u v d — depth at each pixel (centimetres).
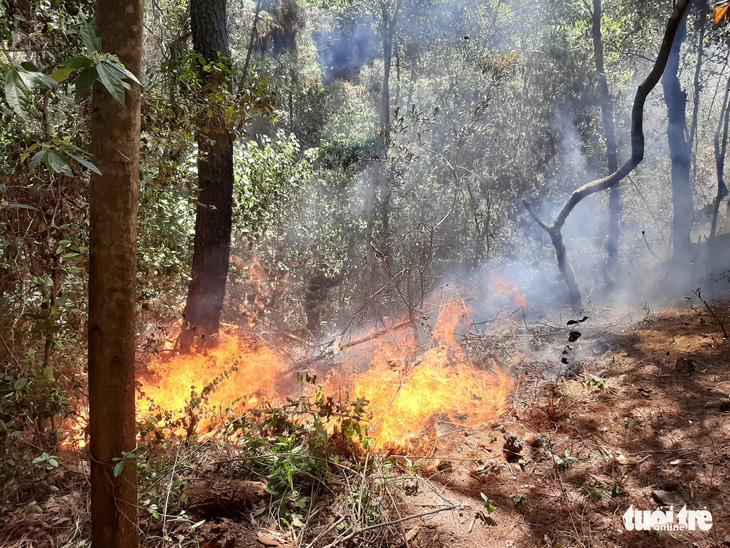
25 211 315
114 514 219
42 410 303
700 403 414
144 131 381
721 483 321
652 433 387
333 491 318
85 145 326
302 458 332
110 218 205
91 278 209
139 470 293
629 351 547
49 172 315
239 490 300
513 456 371
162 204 486
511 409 443
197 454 338
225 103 427
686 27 942
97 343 210
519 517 310
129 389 216
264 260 780
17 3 336
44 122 319
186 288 608
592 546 286
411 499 324
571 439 391
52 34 339
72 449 348
